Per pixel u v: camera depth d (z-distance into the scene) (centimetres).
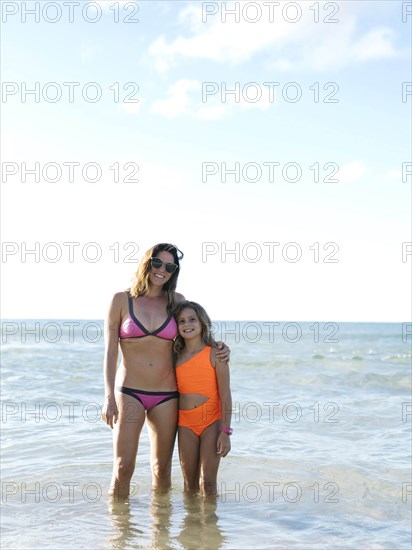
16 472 654
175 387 570
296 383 1545
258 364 2097
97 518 514
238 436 851
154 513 529
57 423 923
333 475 656
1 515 520
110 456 721
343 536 480
